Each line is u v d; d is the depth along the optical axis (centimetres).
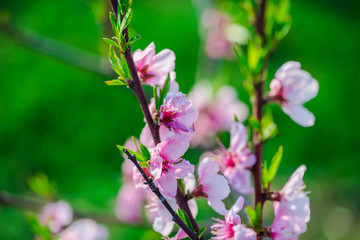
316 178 307
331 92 345
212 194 70
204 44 131
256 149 74
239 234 68
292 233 71
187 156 155
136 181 69
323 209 287
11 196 105
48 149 288
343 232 274
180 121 68
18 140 290
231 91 113
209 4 132
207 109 110
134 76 68
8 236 175
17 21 313
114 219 104
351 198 293
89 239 93
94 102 302
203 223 91
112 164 284
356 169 312
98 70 115
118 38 67
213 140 109
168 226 70
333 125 330
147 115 68
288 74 77
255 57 76
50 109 300
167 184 67
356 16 383
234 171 75
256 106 77
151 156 67
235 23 108
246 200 90
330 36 373
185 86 302
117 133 294
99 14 91
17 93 302
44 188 103
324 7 390
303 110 77
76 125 295
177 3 338
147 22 326
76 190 253
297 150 315
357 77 353
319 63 362
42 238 85
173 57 70
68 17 306
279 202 72
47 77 306
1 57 303
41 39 117
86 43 295
